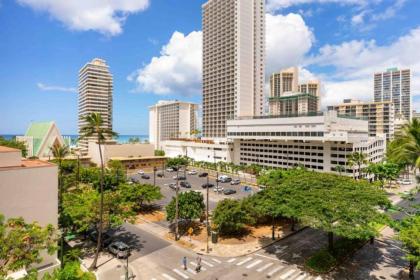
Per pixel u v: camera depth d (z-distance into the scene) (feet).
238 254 109.50
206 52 495.00
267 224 143.84
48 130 371.56
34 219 82.48
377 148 341.41
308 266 98.43
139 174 334.65
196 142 449.48
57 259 90.12
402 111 604.08
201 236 129.08
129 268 98.12
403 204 197.88
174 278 91.35
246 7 442.09
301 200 97.91
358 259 104.78
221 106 464.65
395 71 611.06
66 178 191.11
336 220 89.86
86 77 461.37
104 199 115.85
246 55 441.27
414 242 75.05
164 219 154.71
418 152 100.63
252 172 319.27
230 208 126.52
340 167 266.16
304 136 293.43
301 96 482.69
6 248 54.54
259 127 341.21
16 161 85.76
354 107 526.57
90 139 391.24
